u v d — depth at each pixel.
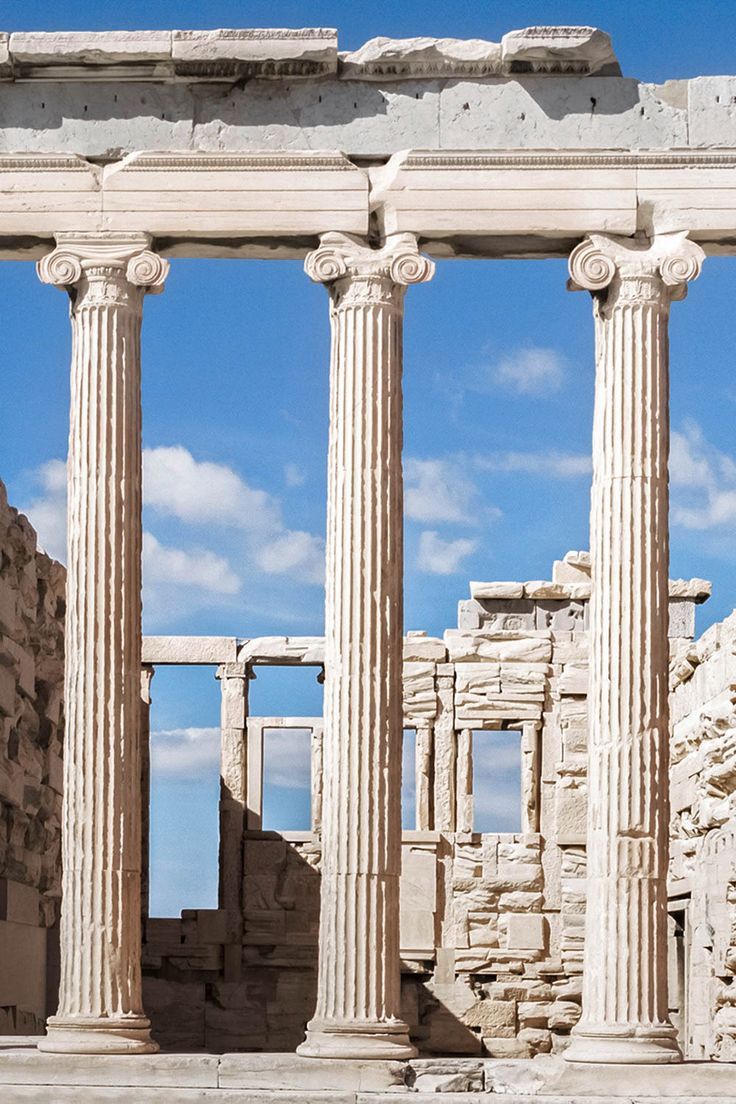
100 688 32.47
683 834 49.22
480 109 33.41
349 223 33.06
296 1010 54.66
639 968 31.64
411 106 33.44
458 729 55.19
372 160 33.47
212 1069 31.14
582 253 32.88
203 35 33.09
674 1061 31.19
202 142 33.44
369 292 32.91
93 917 31.98
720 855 44.59
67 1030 31.61
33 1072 31.17
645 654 32.34
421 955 54.03
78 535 32.78
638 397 32.72
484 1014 53.94
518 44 32.97
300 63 33.16
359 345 32.91
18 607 44.31
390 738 32.47
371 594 32.59
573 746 54.97
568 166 33.06
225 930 54.91
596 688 32.53
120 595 32.69
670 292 33.19
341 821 32.22
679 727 49.38
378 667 32.47
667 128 33.34
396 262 32.84
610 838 32.03
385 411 32.88
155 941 54.97
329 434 33.44
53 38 33.16
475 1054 53.84
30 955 45.66
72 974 31.94
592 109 33.38
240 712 55.81
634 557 32.47
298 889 55.09
